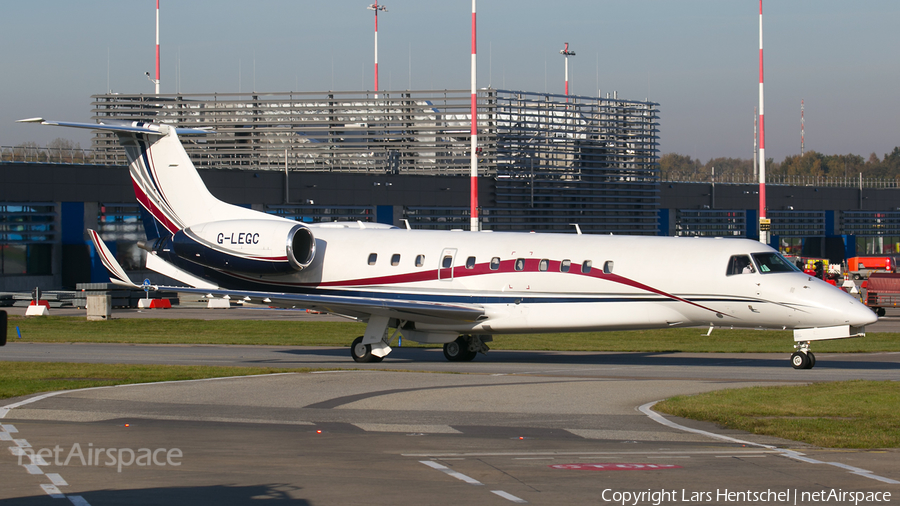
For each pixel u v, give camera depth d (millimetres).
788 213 183750
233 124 147625
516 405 35281
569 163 142750
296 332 77062
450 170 140250
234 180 123250
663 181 163125
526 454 25844
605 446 27188
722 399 35625
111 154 139125
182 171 62500
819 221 190250
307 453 25875
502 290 54125
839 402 34844
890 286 109625
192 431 29703
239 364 52156
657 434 29266
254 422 31609
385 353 54656
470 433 29484
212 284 61750
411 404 35594
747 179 186625
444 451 26266
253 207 124938
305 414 33312
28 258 116625
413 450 26406
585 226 143750
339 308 55750
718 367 50719
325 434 29219
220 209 61875
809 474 23391
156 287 53938
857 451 26422
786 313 48281
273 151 146500
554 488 21656
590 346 66438
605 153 145625
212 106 148000
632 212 148500
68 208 118375
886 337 72125
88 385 40719
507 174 137625
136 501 20078
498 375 45250
